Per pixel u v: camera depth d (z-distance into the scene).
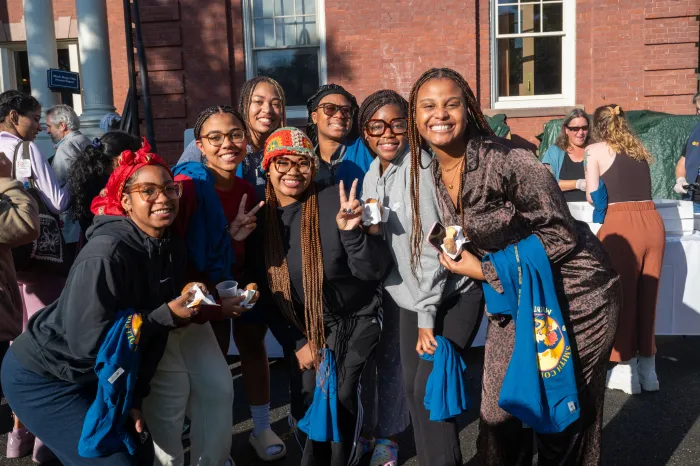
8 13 11.41
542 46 9.61
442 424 2.78
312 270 2.80
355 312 2.91
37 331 2.46
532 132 9.54
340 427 2.82
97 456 2.37
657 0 9.24
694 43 9.26
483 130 2.58
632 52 9.37
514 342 2.49
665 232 4.34
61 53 11.56
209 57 9.62
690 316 4.46
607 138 4.09
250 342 3.45
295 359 2.97
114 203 2.46
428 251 2.70
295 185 2.78
